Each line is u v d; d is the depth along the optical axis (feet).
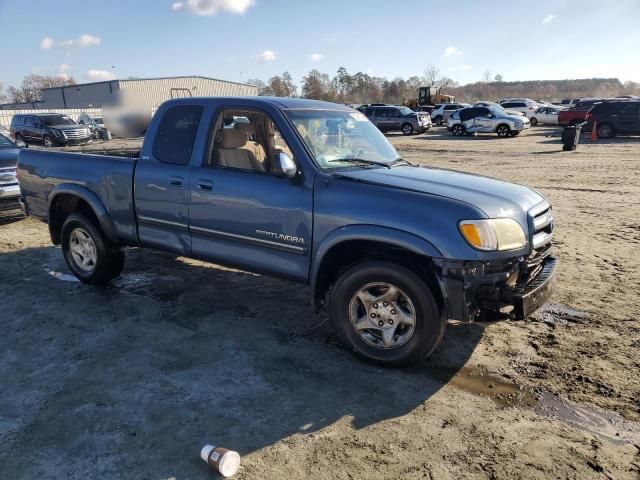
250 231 13.80
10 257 22.40
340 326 12.84
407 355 12.10
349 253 13.08
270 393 11.52
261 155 13.99
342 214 12.19
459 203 11.40
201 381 12.02
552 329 14.64
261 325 15.08
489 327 14.79
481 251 11.12
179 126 15.34
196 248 15.17
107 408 10.98
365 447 9.71
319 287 13.05
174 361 12.99
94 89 163.94
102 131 87.15
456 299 11.26
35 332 14.74
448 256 11.12
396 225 11.53
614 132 77.51
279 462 9.30
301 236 12.91
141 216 16.21
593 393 11.46
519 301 11.14
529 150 65.98
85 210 18.40
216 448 9.11
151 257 21.90
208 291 17.83
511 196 12.62
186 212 15.02
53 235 19.30
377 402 11.18
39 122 85.66
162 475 9.00
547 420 10.53
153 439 9.95
